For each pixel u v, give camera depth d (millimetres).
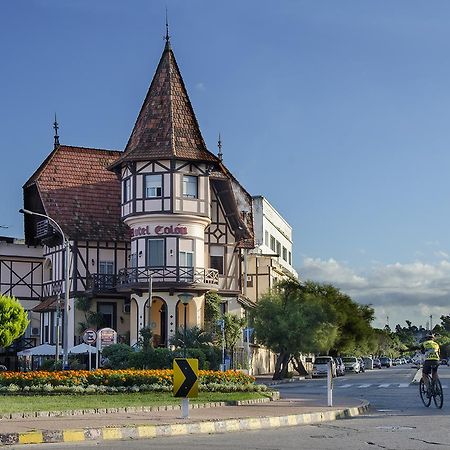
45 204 60000
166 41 58125
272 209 83312
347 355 94625
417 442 15594
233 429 18734
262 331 57062
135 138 56156
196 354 40719
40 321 62844
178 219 54562
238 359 55344
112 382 30375
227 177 59781
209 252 60375
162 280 53969
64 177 62125
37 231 61969
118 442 15695
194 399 26562
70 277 58562
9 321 52781
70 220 59625
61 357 52375
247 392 30938
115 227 60406
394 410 25078
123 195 56500
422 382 26625
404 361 194250
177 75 57344
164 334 56062
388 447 14805
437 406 25672
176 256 54344
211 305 55938
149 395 28719
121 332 58688
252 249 70312
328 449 14523
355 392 37812
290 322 56625
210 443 15492
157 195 54531
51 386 29562
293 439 16312
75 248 58781
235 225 61219
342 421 21125
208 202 55781
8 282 63250
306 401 27844
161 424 17641
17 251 63719
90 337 40656
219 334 53312
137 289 54594
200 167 55562
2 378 29750
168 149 54281
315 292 74750
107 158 65000
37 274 64250
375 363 113562
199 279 54656
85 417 19891
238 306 61062
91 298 57938
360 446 14977
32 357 57312
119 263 59938
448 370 81688
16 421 18375
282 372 57781
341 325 74938
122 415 20719
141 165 54969
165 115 55844
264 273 71438
